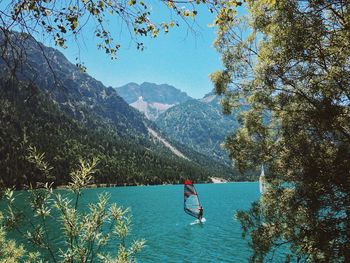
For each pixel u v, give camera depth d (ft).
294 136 38.93
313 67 36.32
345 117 34.42
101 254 24.61
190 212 200.64
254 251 44.62
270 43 39.83
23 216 23.00
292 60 37.60
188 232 169.58
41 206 22.00
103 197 24.11
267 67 39.11
